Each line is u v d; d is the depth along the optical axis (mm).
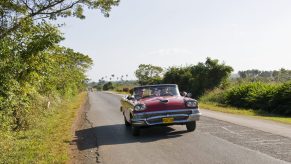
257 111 21219
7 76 10844
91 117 19141
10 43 11609
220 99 29609
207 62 39906
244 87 26188
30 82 13375
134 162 7973
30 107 14320
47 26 12797
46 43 12352
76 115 19469
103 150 9578
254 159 7621
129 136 11781
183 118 11375
